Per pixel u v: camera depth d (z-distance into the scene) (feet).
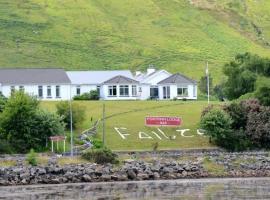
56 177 479.41
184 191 404.98
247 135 641.81
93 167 495.82
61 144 620.90
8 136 603.67
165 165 510.58
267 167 530.68
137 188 428.97
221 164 529.04
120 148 630.74
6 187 449.89
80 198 377.30
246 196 371.97
